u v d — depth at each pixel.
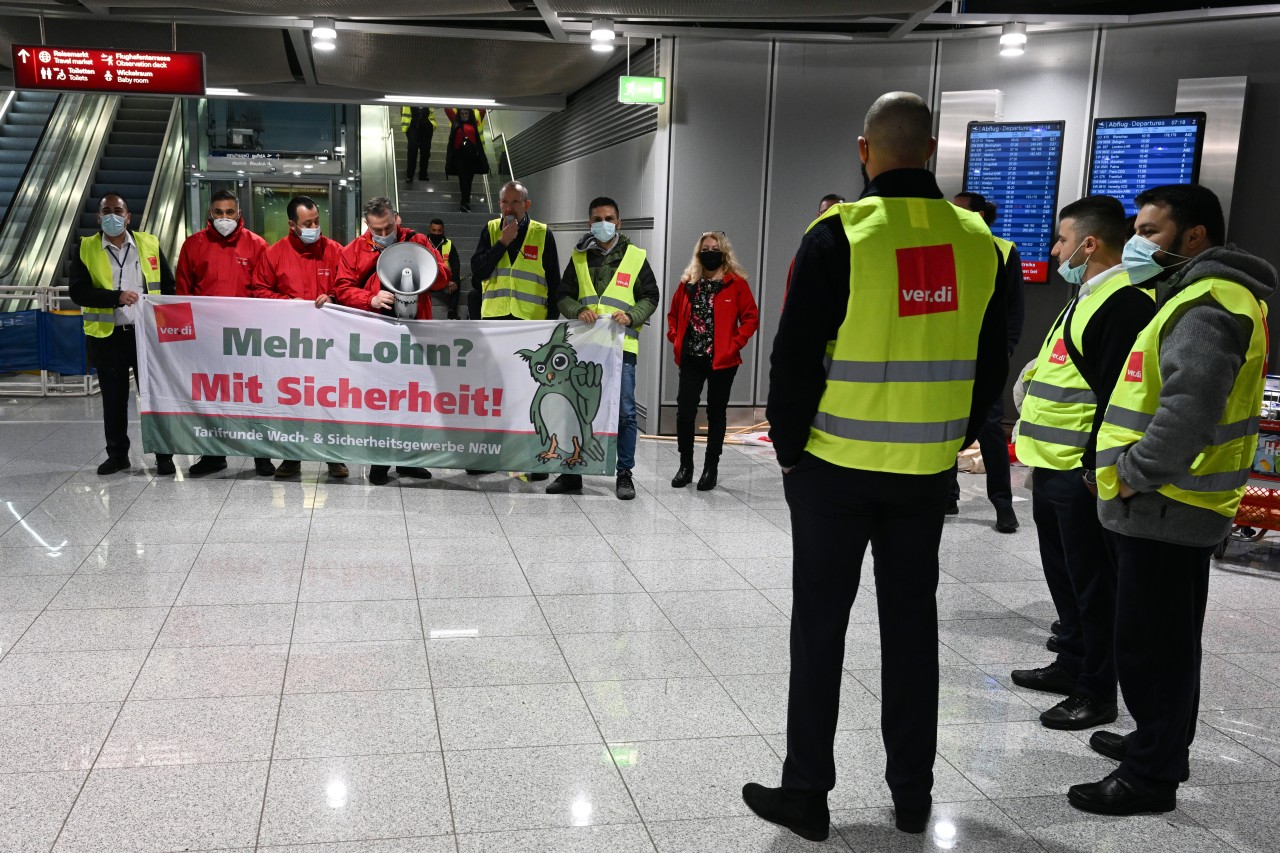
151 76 7.68
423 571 4.41
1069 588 3.31
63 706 3.03
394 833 2.41
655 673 3.40
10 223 11.62
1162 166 6.91
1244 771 2.86
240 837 2.37
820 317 2.24
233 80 9.77
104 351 5.95
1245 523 4.91
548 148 11.90
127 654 3.43
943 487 2.38
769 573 4.53
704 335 5.99
